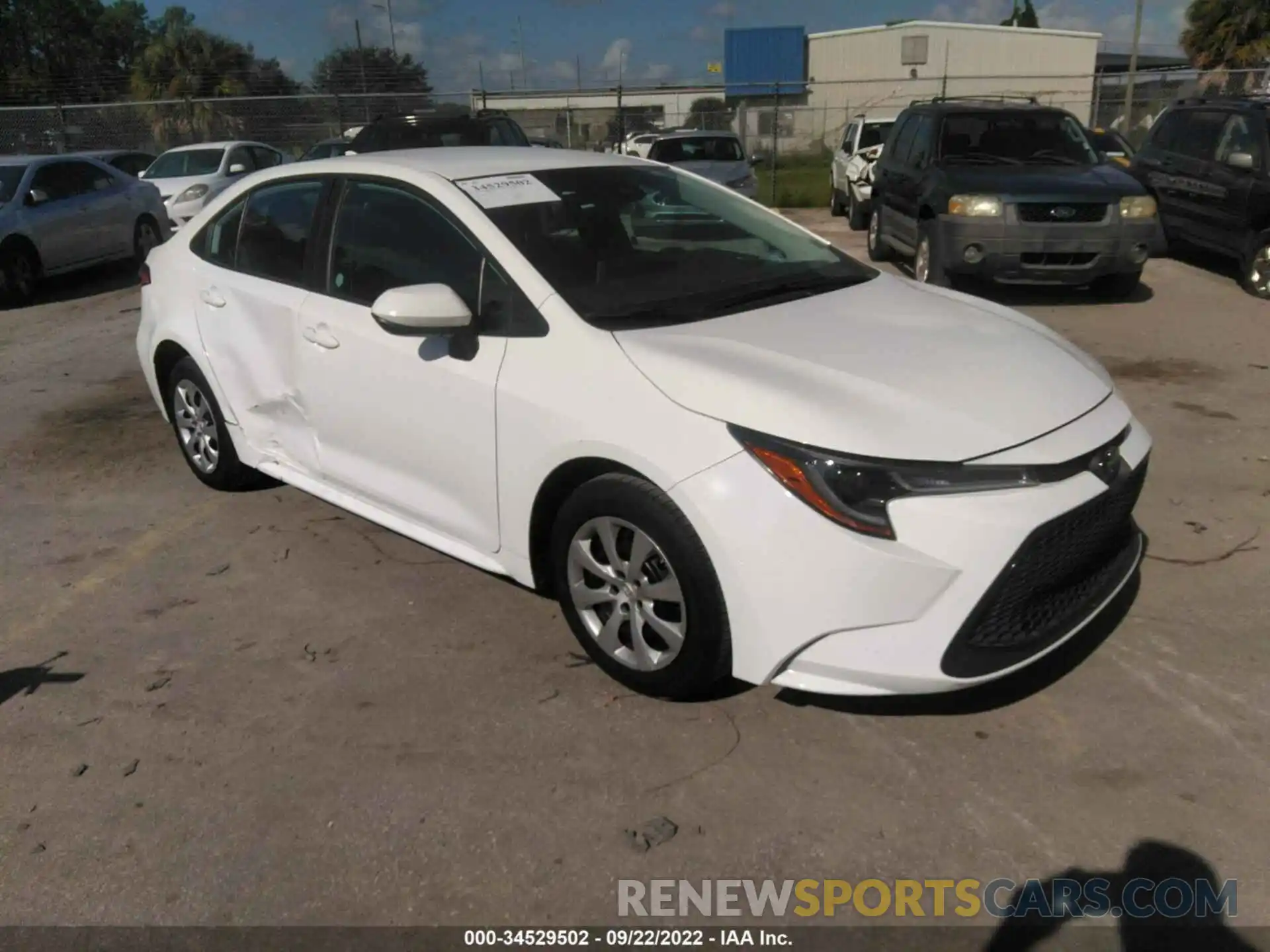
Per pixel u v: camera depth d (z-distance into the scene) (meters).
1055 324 8.43
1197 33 27.62
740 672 3.01
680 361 3.10
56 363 8.21
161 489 5.33
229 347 4.64
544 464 3.30
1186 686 3.32
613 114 27.94
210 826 2.86
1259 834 2.69
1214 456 5.30
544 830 2.80
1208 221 10.09
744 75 39.00
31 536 4.81
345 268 4.10
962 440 2.87
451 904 2.57
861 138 16.64
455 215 3.73
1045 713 3.21
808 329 3.42
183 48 36.94
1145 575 4.05
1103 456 3.09
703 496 2.89
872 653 2.84
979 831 2.74
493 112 14.55
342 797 2.95
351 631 3.85
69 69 53.16
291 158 18.70
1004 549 2.79
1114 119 28.31
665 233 4.04
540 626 3.84
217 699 3.45
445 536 3.86
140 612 4.05
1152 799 2.82
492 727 3.24
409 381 3.73
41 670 3.67
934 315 3.73
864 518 2.78
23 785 3.05
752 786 2.93
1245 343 7.61
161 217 13.63
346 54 44.00
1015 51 37.88
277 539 4.68
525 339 3.42
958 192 8.93
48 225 11.30
